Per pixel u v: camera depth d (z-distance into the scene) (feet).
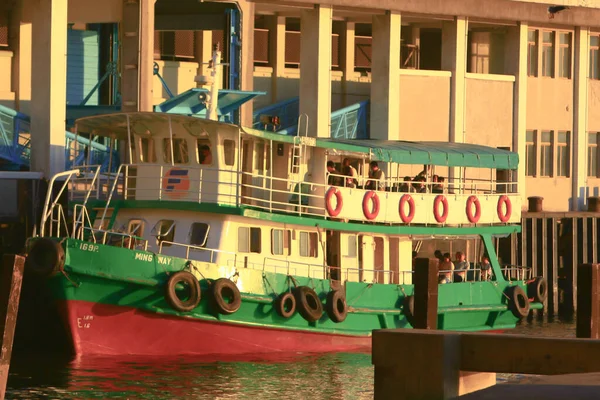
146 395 187.52
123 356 214.07
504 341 82.02
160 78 316.40
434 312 205.36
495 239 337.52
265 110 349.20
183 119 223.92
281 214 226.38
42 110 280.92
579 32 391.45
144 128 231.91
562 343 81.61
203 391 193.06
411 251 256.52
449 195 259.60
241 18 309.42
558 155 392.06
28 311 214.28
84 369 203.51
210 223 223.10
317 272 238.27
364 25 395.55
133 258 208.95
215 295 214.69
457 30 358.23
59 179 268.82
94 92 338.75
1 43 310.65
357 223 241.55
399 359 80.79
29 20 309.63
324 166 239.91
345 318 235.20
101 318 210.18
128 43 295.48
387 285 245.45
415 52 387.34
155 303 211.82
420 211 253.24
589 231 362.53
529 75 383.86
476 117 368.07
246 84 311.47
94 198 269.44
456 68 360.48
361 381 209.15
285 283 227.61
